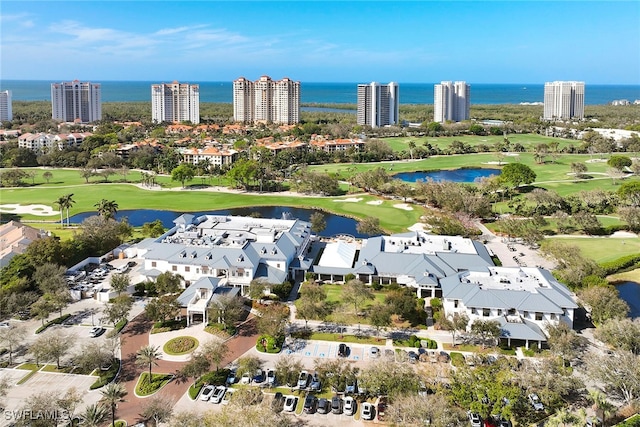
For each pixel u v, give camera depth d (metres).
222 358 115.69
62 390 105.81
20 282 146.62
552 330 118.12
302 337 129.00
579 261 161.50
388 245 175.88
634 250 193.25
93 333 128.75
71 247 174.12
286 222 196.75
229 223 196.75
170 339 127.75
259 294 143.12
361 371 107.31
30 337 128.75
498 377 99.06
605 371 101.25
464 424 90.12
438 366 112.81
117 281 149.88
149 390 105.75
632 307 147.25
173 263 160.62
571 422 88.81
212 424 86.38
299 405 101.44
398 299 135.00
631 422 90.62
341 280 166.25
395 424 90.31
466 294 134.38
